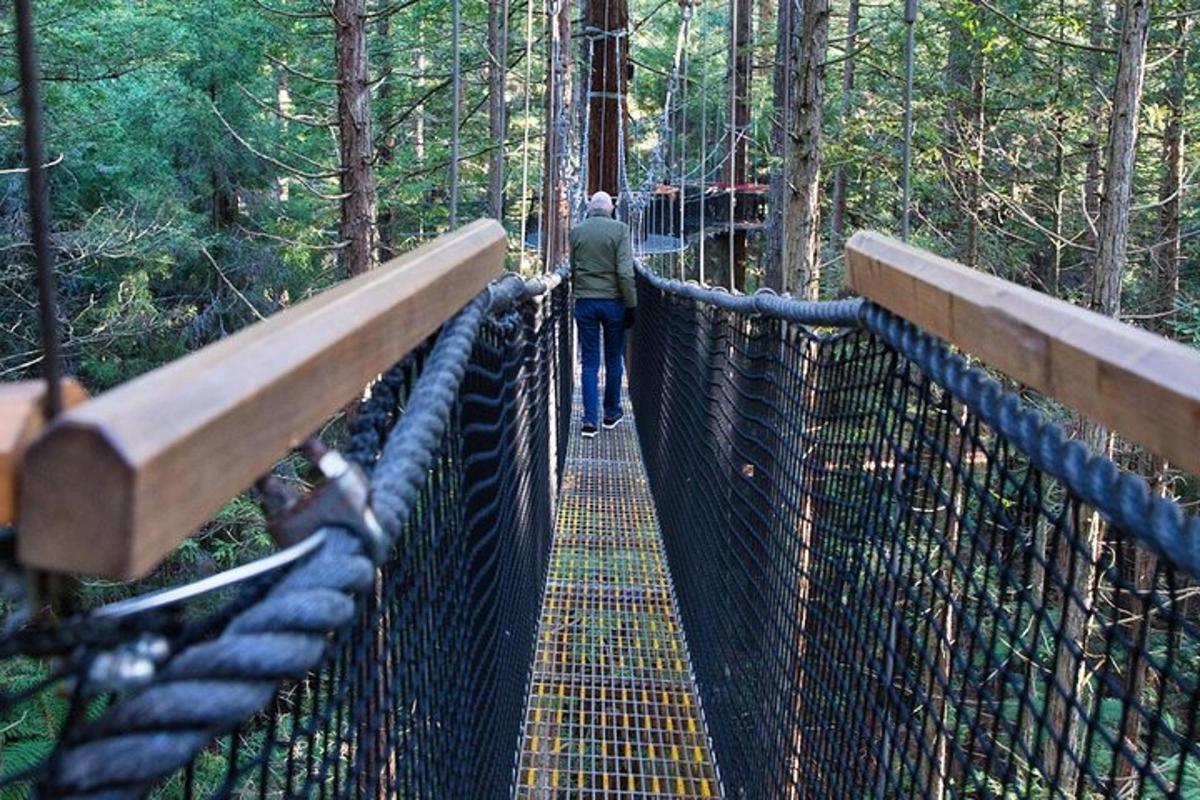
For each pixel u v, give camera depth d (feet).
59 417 1.34
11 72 22.65
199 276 33.24
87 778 1.40
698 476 10.71
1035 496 2.91
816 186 21.30
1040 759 2.88
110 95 29.58
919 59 35.47
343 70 19.45
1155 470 26.30
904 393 4.20
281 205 36.55
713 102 64.95
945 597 3.58
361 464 2.69
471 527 5.23
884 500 4.42
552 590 12.32
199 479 1.53
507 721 7.40
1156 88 32.32
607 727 9.34
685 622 11.10
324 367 2.14
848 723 4.68
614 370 20.89
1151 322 36.09
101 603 19.27
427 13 40.14
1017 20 26.63
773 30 53.78
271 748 2.37
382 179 34.83
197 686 1.51
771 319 7.00
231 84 32.32
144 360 30.09
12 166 25.58
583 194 31.50
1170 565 2.20
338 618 1.82
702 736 9.24
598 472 18.11
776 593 6.49
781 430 6.57
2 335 24.76
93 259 26.21
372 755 3.13
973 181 36.17
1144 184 38.50
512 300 6.47
